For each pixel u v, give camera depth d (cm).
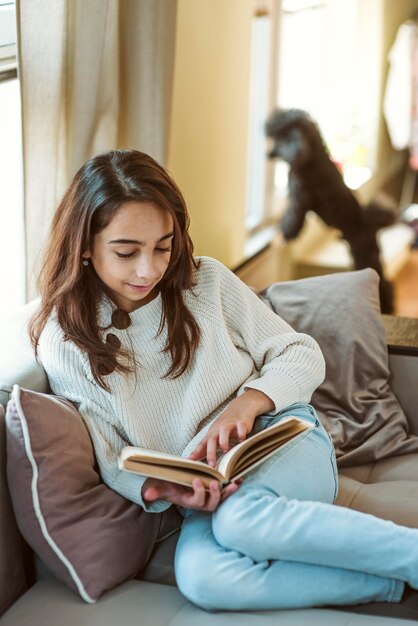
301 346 166
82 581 139
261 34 376
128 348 156
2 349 160
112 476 149
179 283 157
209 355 160
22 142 181
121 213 143
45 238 191
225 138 320
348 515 137
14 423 139
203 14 281
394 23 514
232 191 336
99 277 156
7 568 143
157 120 223
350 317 196
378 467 181
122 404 152
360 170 428
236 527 137
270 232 396
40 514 139
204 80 291
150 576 149
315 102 458
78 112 197
